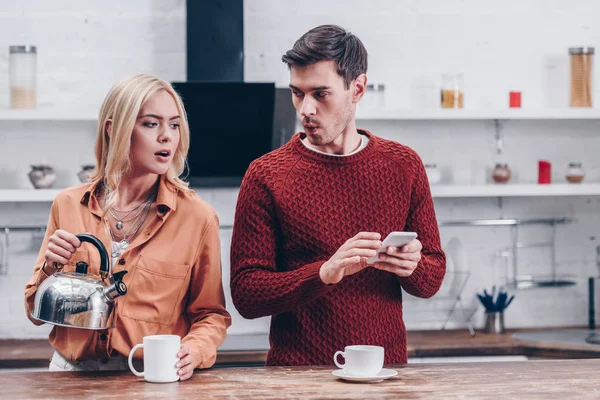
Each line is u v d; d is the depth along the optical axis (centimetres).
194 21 386
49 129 407
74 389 172
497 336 391
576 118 412
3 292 402
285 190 212
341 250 189
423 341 377
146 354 180
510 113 396
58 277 185
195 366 188
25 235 405
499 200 425
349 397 164
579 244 427
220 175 392
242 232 214
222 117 374
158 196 211
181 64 409
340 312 208
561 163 428
